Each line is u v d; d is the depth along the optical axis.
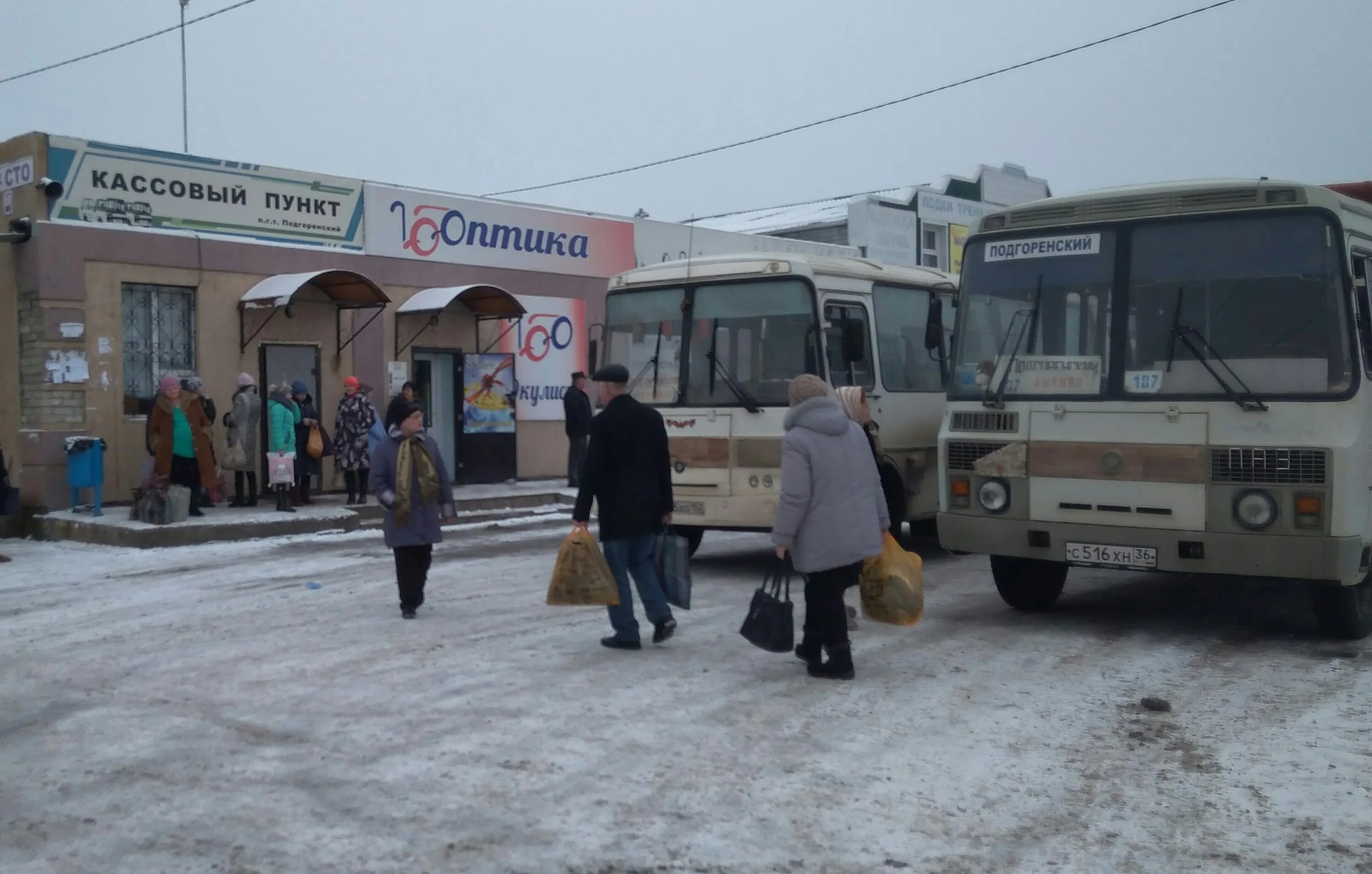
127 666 8.17
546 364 21.95
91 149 16.42
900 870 4.73
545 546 14.57
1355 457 7.98
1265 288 8.31
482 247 20.94
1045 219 9.25
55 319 15.71
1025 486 9.02
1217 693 7.36
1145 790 5.64
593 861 4.79
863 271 12.59
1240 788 5.65
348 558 13.33
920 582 7.99
